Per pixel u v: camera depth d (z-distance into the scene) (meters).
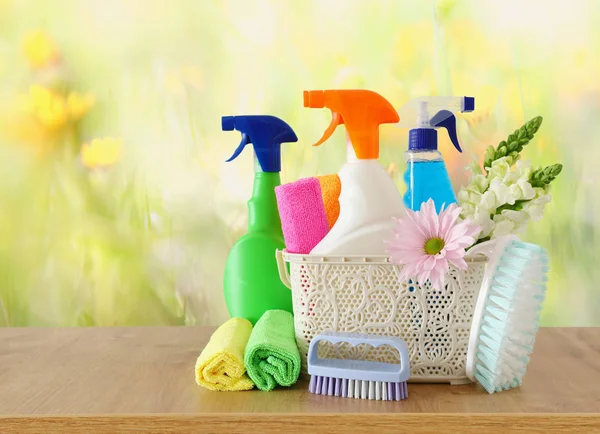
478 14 1.50
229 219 1.54
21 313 1.56
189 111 1.53
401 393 0.52
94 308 1.57
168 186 1.54
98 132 1.54
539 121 0.61
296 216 0.59
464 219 0.56
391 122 0.57
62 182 1.55
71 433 0.49
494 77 1.50
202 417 0.48
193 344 0.74
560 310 1.51
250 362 0.53
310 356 0.54
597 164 1.49
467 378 0.56
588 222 1.50
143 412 0.49
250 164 1.53
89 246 1.56
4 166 1.55
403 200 0.61
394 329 0.55
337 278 0.55
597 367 0.62
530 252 0.51
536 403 0.51
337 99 0.56
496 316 0.51
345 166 0.57
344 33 1.52
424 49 1.51
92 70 1.53
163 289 1.56
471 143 1.50
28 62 1.54
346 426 0.48
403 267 0.53
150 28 1.53
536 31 1.49
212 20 1.52
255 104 1.53
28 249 1.56
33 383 0.58
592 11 1.48
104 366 0.64
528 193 0.56
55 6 1.53
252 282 0.67
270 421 0.48
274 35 1.52
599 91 1.48
